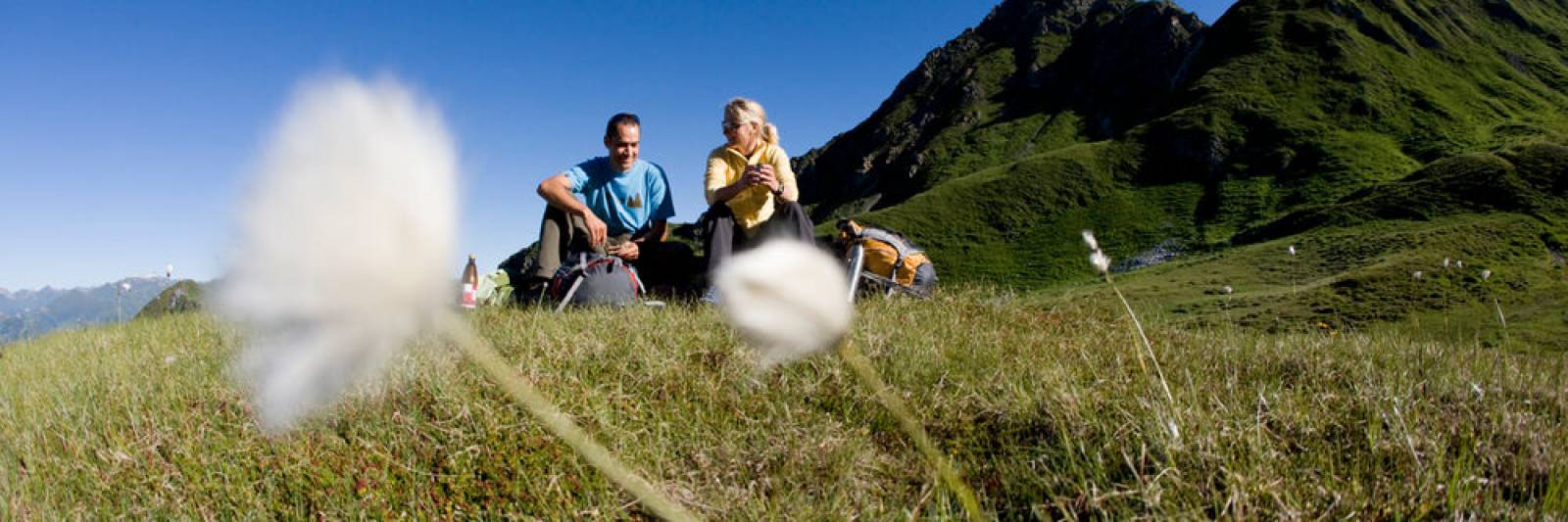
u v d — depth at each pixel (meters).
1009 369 3.40
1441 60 112.56
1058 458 2.39
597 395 2.98
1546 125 88.00
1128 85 133.25
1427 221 67.94
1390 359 3.72
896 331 4.12
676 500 2.23
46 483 2.54
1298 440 2.48
